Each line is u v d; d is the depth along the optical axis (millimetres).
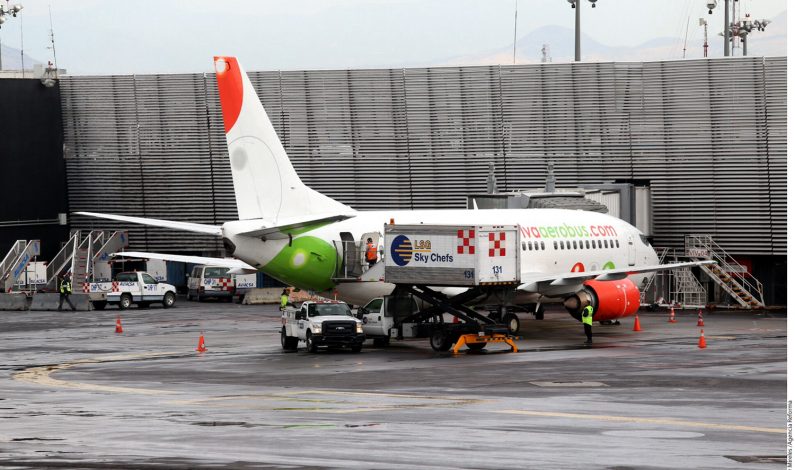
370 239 105688
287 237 101938
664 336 110688
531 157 167500
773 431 53500
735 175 159625
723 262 154125
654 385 72062
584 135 165250
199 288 172375
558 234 125000
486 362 87250
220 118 176500
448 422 56156
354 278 104938
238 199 101750
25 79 177625
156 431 53031
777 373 78438
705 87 159500
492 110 167125
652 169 163250
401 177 171750
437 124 169000
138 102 178500
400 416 58281
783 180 157625
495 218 119562
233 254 100312
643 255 136625
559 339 107750
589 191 152375
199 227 100250
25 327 127812
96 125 180500
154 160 180250
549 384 73000
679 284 154375
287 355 95125
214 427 54281
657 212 163500
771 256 160000
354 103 170500
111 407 62531
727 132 159375
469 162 169375
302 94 171250
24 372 83438
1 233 175500
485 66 166250
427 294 102812
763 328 120438
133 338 113438
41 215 180625
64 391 71062
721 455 46812
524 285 112062
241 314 147875
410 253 100000
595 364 84812
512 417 57938
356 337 96000
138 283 159875
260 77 171750
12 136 176625
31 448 48188
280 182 103000
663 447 48719
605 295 111312
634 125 163375
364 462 44719
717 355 91000
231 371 83000
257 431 52938
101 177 182500
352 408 61656
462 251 97625
